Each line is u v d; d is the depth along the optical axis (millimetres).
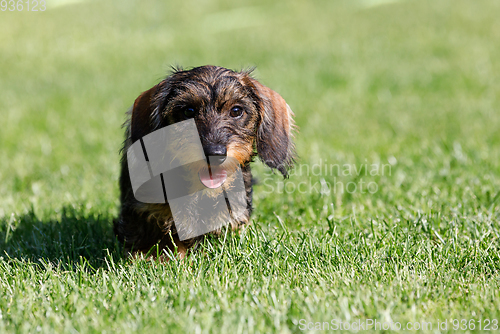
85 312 2656
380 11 19500
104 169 5828
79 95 10867
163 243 3453
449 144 6340
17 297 2766
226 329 2428
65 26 18359
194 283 2943
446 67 11961
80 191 5027
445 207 4164
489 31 15523
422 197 4395
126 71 13242
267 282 2922
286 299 2781
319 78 11492
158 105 3352
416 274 3033
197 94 3262
